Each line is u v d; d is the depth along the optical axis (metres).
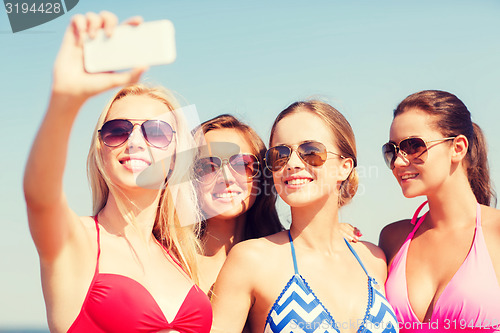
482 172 3.27
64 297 2.12
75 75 1.42
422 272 3.06
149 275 2.40
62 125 1.50
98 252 2.28
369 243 3.21
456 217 3.08
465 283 2.87
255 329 2.76
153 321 2.25
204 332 2.48
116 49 1.41
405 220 3.42
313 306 2.61
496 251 2.93
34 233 1.86
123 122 2.31
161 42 1.40
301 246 2.84
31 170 1.60
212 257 3.21
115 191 2.43
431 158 2.97
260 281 2.70
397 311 2.96
